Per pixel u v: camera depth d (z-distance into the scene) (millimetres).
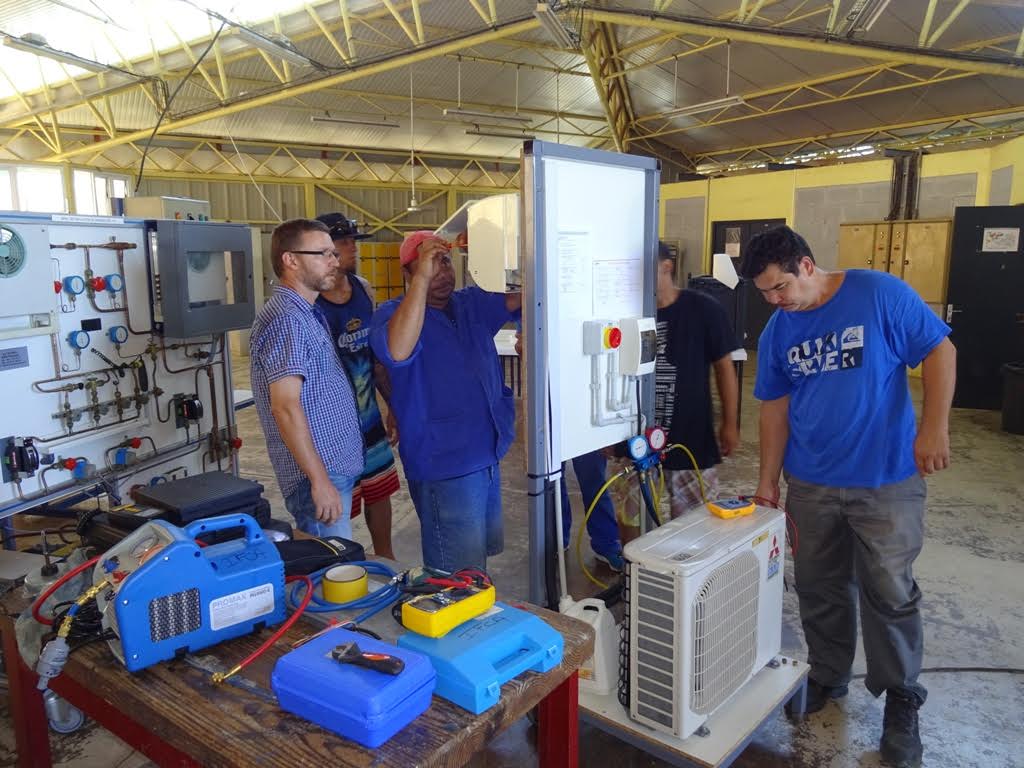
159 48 8367
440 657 1088
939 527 3664
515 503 4195
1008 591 2959
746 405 6785
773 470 2111
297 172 13508
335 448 2115
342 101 11367
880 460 1850
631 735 1770
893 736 1929
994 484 4367
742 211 10633
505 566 3355
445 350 2070
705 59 9422
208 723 1021
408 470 2111
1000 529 3637
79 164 11273
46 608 1368
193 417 2738
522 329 1837
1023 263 6320
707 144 13055
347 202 13961
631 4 7926
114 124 10719
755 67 9414
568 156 1810
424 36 7773
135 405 2572
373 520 2941
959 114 9961
